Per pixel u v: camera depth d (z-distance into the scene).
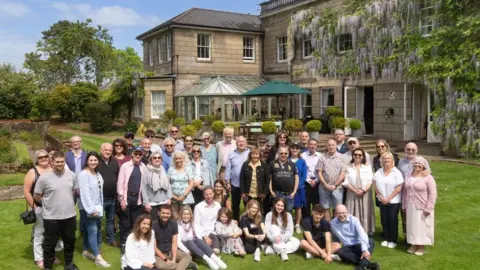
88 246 6.28
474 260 5.91
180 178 6.74
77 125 28.23
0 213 8.48
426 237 6.11
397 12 15.77
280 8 22.91
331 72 18.81
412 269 5.66
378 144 6.93
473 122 13.47
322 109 20.16
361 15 16.98
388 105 16.75
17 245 6.75
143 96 24.41
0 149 14.37
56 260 6.11
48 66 42.41
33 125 23.50
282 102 22.75
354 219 6.01
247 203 6.57
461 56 13.65
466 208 8.30
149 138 7.57
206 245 6.09
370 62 16.73
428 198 6.12
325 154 7.16
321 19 19.30
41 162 5.83
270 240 6.35
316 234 6.30
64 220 5.61
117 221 7.49
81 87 29.92
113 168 6.54
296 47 21.80
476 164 12.50
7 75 29.06
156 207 6.44
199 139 18.58
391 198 6.48
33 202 5.79
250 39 24.95
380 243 6.72
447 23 14.50
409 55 15.12
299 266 5.89
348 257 5.93
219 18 24.78
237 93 21.27
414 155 6.48
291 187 7.04
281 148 7.13
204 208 6.57
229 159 7.50
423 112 16.52
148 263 5.47
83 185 5.83
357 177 6.73
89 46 41.97
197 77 23.41
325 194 7.04
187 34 23.08
